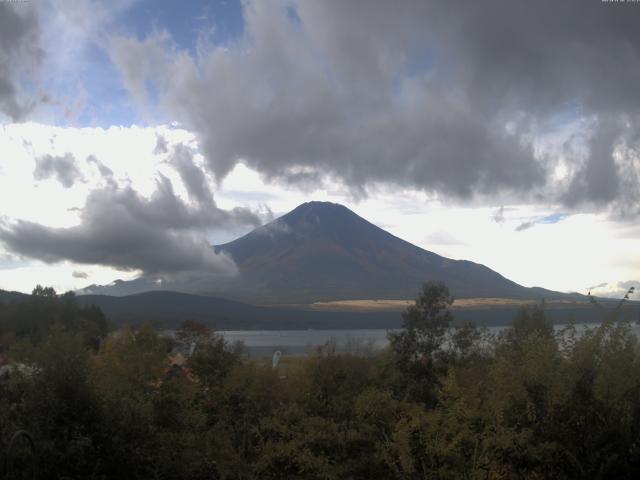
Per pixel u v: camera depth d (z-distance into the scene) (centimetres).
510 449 1203
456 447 1265
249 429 2214
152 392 1811
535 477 1198
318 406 2291
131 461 1260
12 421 1157
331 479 1561
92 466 1184
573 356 1284
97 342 2316
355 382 2495
